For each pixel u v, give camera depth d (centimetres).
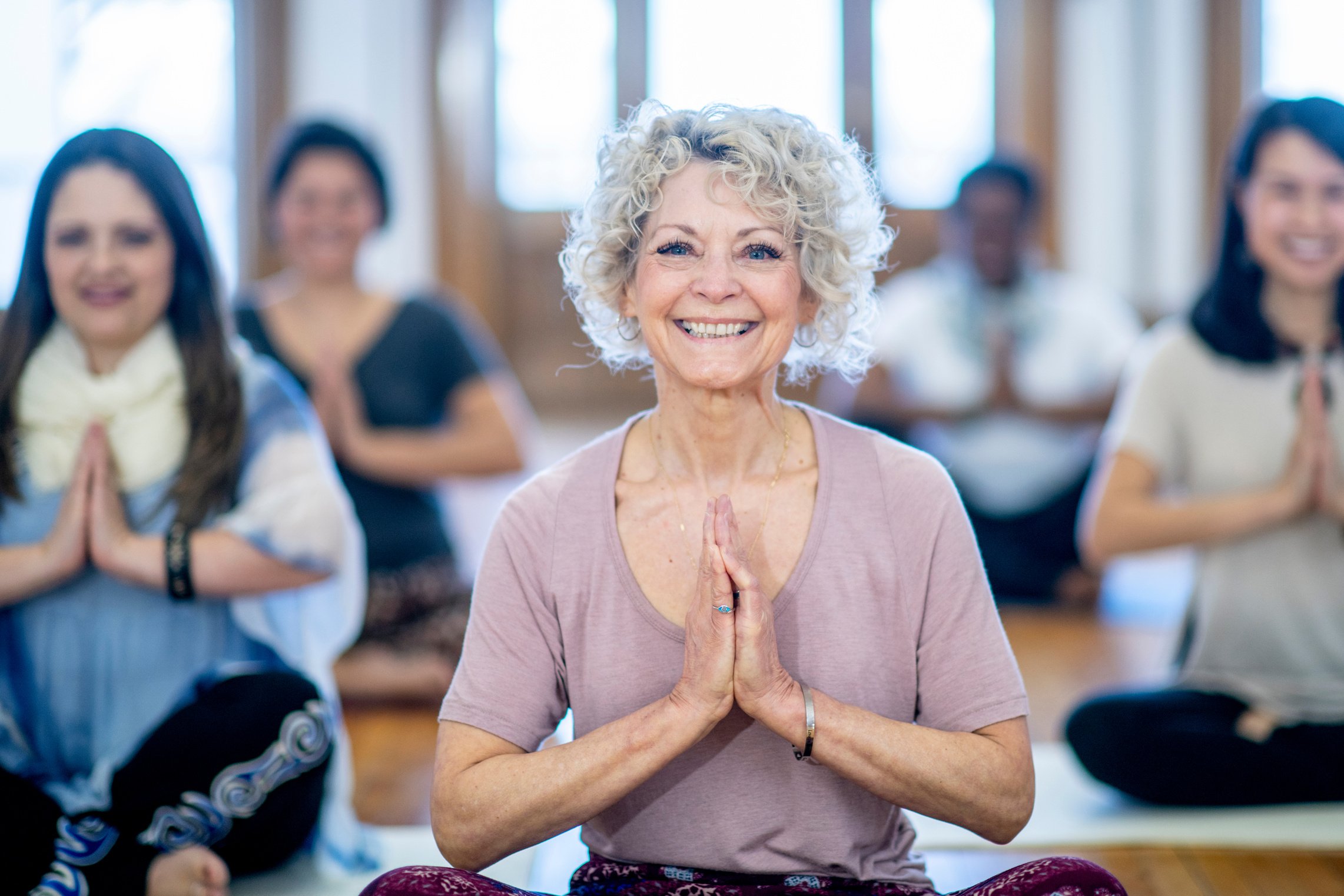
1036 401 438
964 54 728
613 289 156
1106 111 710
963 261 448
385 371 330
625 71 733
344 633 215
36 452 200
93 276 195
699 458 154
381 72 661
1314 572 242
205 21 640
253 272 641
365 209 332
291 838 204
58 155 197
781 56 733
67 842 184
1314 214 234
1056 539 428
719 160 148
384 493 324
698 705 137
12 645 201
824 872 147
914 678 150
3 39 628
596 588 150
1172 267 703
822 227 149
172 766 190
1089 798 242
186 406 202
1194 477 252
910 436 441
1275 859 212
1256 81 690
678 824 147
